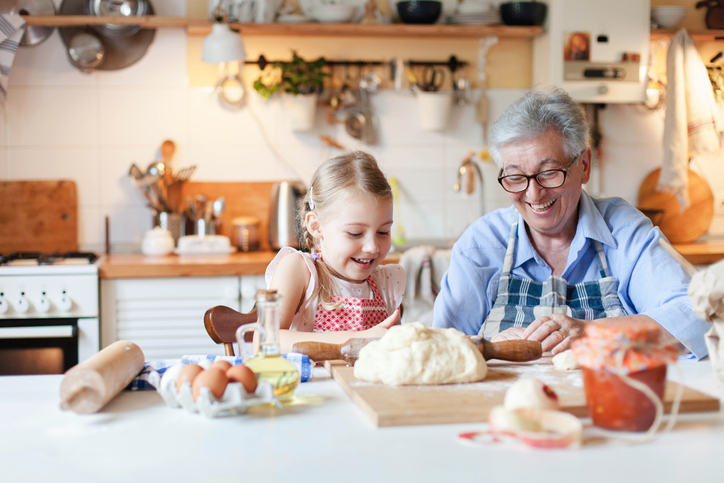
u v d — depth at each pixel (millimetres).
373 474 659
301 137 3137
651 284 1479
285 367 897
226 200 3117
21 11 2920
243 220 3023
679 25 3129
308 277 1502
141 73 3041
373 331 1216
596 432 773
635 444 735
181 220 3033
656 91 3307
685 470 663
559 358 1058
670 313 1294
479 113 3223
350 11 2930
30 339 2484
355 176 1400
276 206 2938
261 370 888
